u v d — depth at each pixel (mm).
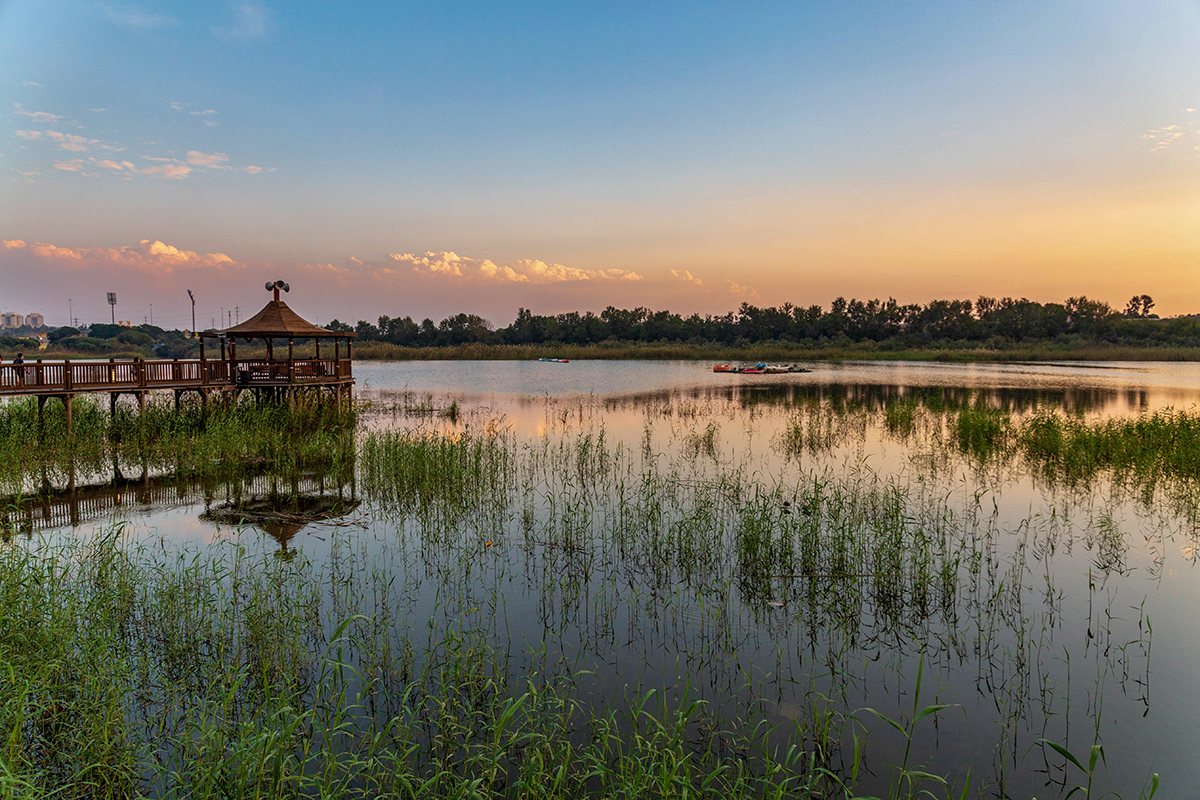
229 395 23062
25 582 7355
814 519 10555
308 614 7859
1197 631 7754
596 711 6199
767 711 6238
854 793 5102
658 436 22391
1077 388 39750
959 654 7309
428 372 59781
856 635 7785
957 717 6125
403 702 5695
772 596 8891
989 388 40250
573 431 23641
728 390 40500
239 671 6641
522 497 13961
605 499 13766
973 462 17469
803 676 6863
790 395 36938
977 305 117000
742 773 5102
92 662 6113
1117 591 8914
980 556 10188
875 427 24188
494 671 6832
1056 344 96562
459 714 6082
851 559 9883
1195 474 14789
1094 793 5102
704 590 9094
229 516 12461
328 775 5051
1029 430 20359
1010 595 8812
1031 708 6266
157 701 6188
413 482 14703
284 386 23125
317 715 6027
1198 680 6715
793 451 19250
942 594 8875
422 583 9273
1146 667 6977
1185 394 35375
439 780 5168
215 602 8172
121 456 17578
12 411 19312
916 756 5574
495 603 8523
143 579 8758
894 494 13281
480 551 10586
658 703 6332
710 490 14258
